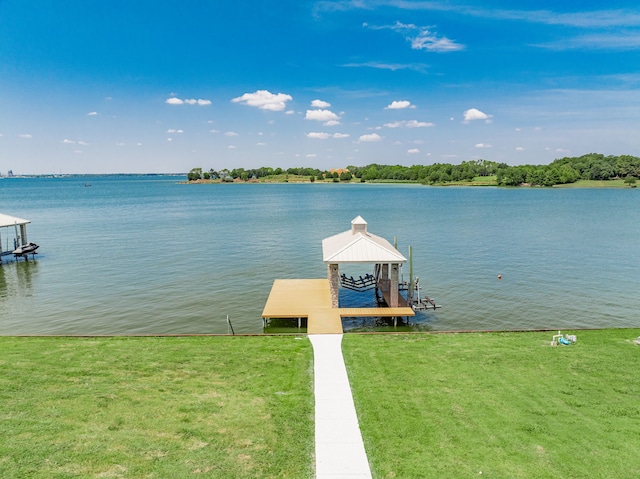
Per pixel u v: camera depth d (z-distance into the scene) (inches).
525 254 2105.1
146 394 630.5
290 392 645.9
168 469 465.4
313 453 501.4
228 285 1593.3
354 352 808.9
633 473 470.0
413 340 877.2
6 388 636.1
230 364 747.4
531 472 472.1
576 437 534.6
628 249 2187.5
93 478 446.6
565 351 809.5
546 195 6171.3
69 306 1350.9
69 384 655.1
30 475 446.3
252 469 471.2
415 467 478.9
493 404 614.2
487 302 1373.0
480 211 4109.3
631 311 1283.2
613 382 681.6
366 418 575.2
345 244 1189.1
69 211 4569.4
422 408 602.2
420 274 1731.1
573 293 1461.6
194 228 3161.9
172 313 1283.2
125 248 2346.2
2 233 2928.2
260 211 4478.3
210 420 564.4
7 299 1427.2
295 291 1323.8
